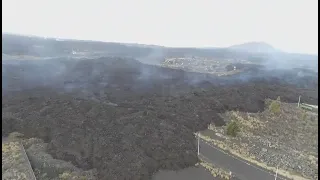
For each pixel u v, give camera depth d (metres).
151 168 29.94
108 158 30.36
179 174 29.64
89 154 31.36
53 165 29.05
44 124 36.72
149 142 33.41
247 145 36.16
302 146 37.25
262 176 29.69
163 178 28.75
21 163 28.66
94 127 36.78
